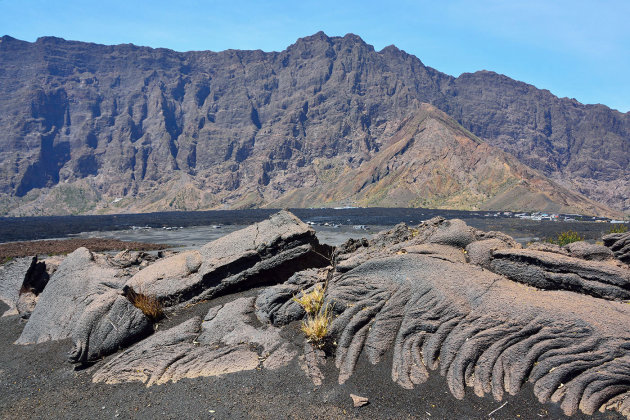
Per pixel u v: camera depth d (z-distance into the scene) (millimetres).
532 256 7770
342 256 10328
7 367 8070
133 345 8469
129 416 6066
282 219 11867
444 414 5738
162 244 47062
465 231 9328
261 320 8695
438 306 7234
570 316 6395
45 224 122500
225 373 7016
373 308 7719
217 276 10734
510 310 6777
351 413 5859
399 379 6492
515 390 5992
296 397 6270
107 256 13023
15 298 12195
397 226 11297
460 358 6488
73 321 9523
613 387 5660
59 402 6617
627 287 7023
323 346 7441
